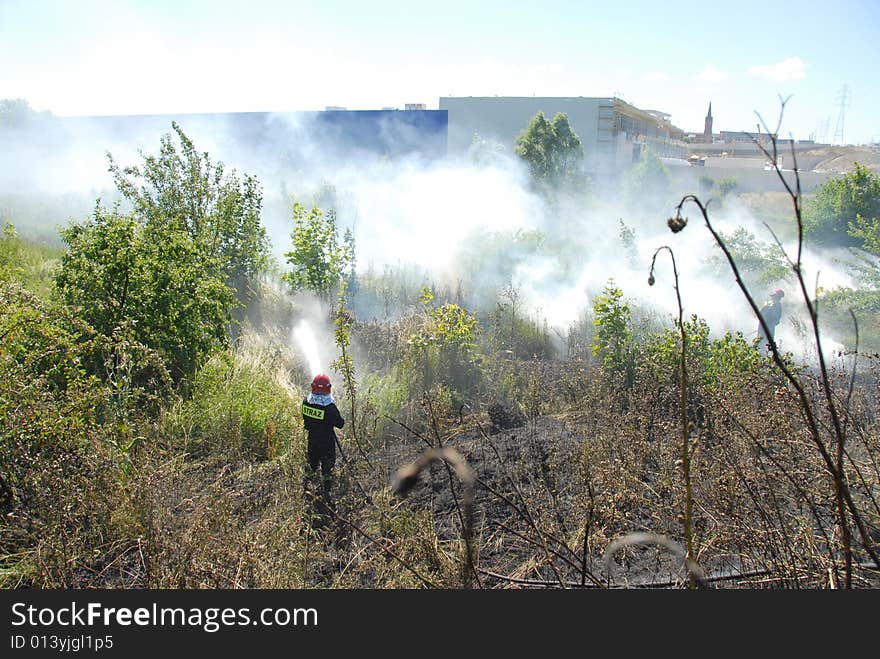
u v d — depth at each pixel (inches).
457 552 179.6
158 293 311.9
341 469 240.1
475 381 365.1
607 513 186.1
